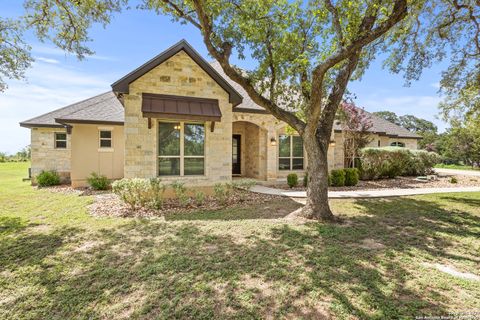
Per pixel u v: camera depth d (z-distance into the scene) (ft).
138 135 32.55
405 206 30.73
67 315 10.99
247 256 16.40
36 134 53.01
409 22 33.96
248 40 25.66
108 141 49.47
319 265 15.08
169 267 14.98
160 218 25.90
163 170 34.19
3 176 69.05
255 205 31.86
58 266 15.33
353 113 56.03
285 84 29.58
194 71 35.14
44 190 44.14
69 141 54.85
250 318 10.52
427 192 40.45
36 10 29.40
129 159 32.22
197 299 11.84
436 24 35.29
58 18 30.76
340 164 60.29
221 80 36.14
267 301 11.63
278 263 15.37
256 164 53.83
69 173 54.75
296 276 13.79
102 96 61.36
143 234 20.88
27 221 24.86
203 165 36.42
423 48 36.42
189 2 25.21
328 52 27.63
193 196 34.88
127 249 17.79
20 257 16.67
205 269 14.70
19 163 123.85
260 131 51.49
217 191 32.53
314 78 22.47
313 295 12.05
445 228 22.36
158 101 32.89
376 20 24.43
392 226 22.90
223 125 37.04
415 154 62.34
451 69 37.83
